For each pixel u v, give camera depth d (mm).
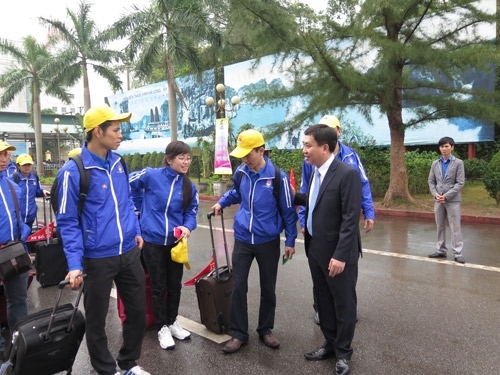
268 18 10016
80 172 2725
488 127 14023
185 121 25203
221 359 3404
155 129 27672
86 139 2812
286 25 10023
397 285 5074
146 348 3631
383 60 9602
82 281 2684
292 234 3574
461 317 4094
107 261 2812
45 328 2717
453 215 6039
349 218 2930
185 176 3766
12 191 3635
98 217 2773
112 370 2918
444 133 14992
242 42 21016
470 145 15188
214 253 3828
